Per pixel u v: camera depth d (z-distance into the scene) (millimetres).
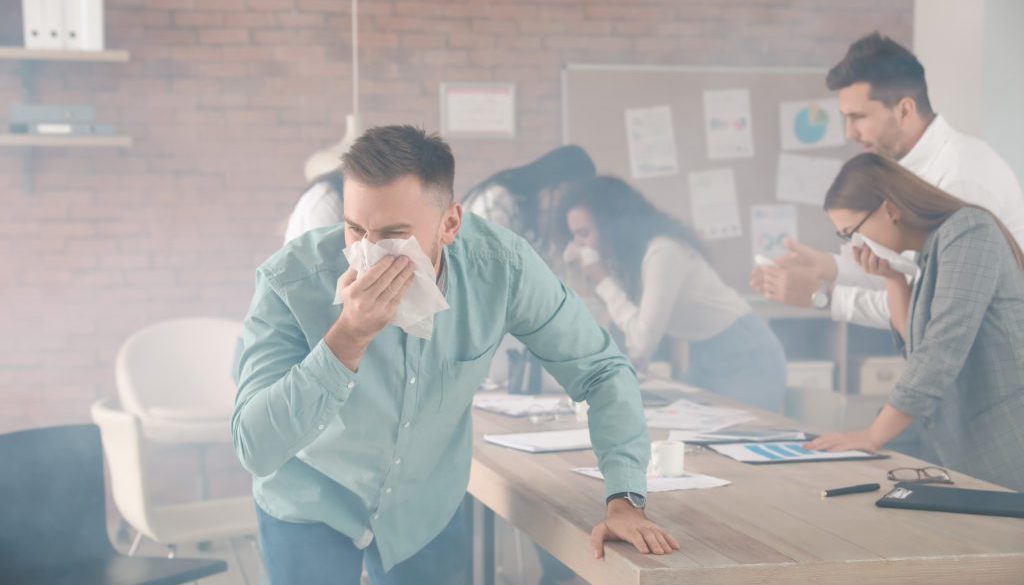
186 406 4590
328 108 5074
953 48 4898
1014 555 1605
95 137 4668
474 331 1821
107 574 2510
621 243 4715
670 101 5375
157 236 4938
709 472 2172
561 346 1855
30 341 4844
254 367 1709
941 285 2457
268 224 5043
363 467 1835
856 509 1874
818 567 1558
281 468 1846
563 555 1803
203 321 4711
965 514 1837
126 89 4879
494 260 1825
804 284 3266
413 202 1568
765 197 5504
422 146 1595
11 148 4766
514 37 5227
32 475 2512
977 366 2559
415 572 1969
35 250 4828
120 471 2992
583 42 5301
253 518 3100
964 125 4852
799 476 2135
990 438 2559
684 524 1764
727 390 3848
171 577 2496
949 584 1594
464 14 5176
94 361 4902
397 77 5133
